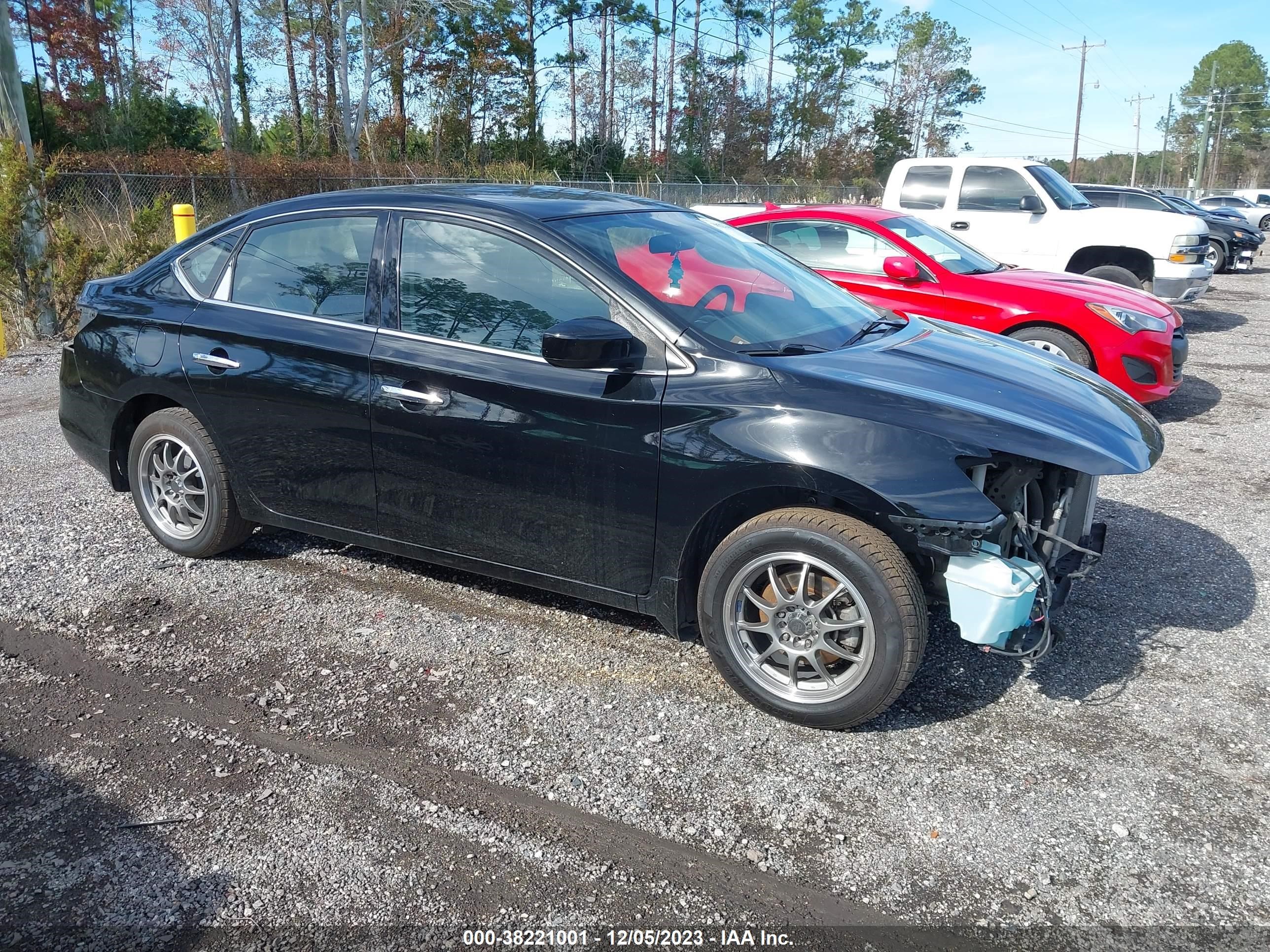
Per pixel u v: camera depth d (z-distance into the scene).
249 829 2.70
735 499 3.17
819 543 2.99
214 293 4.18
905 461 2.91
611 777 2.94
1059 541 3.19
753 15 65.00
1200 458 6.45
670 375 3.21
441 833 2.69
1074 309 6.91
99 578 4.31
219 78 37.25
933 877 2.53
